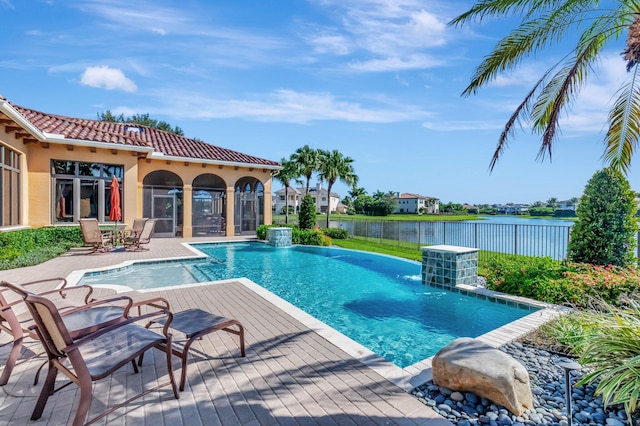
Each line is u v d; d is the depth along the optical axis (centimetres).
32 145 1310
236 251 1518
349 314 694
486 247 1280
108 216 1502
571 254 795
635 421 290
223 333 467
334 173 3025
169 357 314
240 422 278
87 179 1454
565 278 677
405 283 932
